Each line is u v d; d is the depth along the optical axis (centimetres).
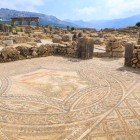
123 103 773
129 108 728
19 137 552
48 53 1778
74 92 892
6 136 555
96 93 879
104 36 3500
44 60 1578
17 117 664
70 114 685
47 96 847
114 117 660
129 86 973
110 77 1124
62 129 590
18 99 812
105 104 765
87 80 1068
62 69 1295
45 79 1082
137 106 746
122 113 689
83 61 1553
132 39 2878
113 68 1331
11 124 620
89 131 578
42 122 632
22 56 1616
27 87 955
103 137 548
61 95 858
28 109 723
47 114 686
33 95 856
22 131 582
